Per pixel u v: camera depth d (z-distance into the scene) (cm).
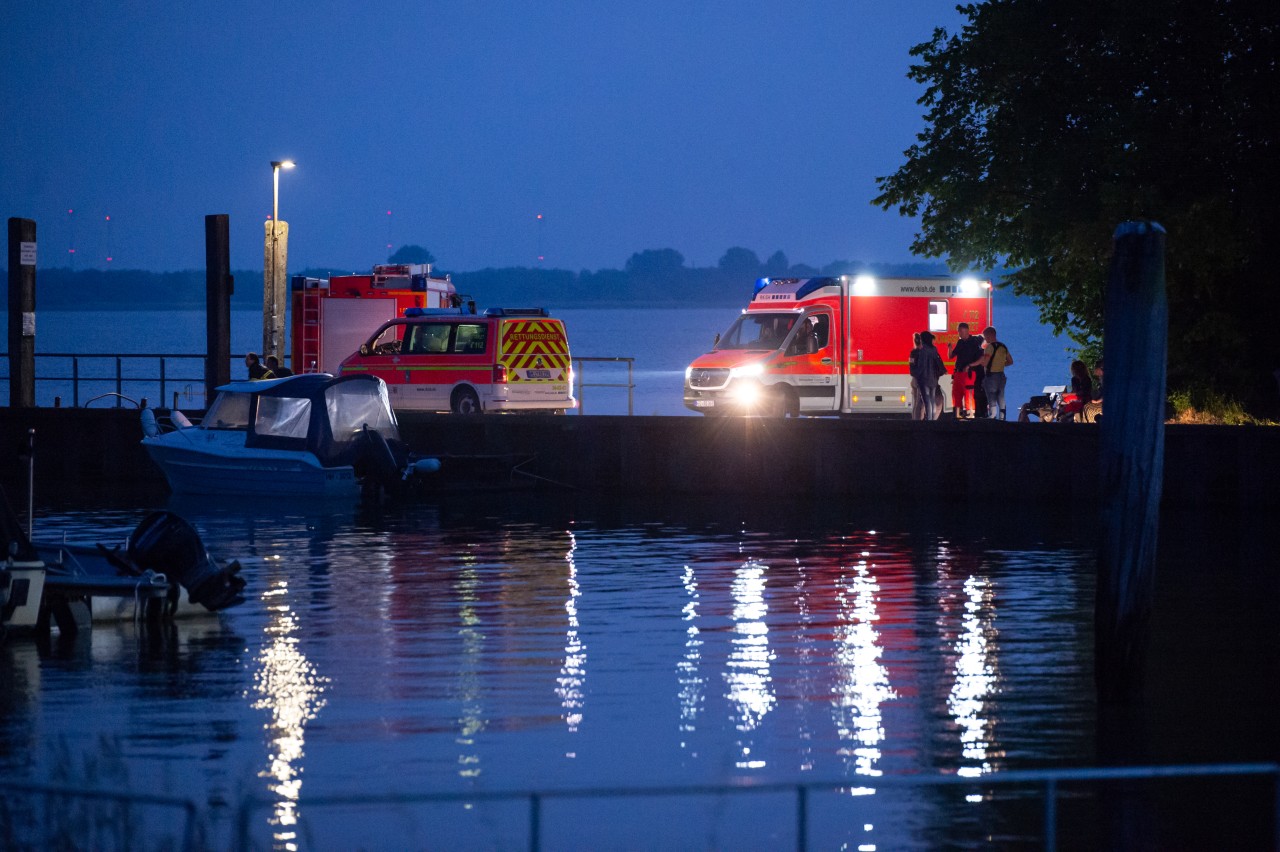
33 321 8550
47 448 8269
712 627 3812
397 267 9125
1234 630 3791
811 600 4222
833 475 7138
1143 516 2892
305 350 9112
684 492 7406
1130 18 7431
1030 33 7731
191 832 1551
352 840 2191
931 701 3012
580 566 4912
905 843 2183
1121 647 2950
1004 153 7862
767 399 8188
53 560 4003
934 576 4672
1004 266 8338
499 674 3256
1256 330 7875
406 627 3812
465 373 8175
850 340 8306
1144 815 2309
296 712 2912
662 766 2566
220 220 8075
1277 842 1675
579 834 2231
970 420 6881
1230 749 2677
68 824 1888
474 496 7300
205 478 7212
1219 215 7188
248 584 4534
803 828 1608
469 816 2303
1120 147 7319
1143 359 2848
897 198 8231
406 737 2734
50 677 3222
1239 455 6319
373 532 5866
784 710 2941
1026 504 6750
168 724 2817
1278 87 7431
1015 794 2403
